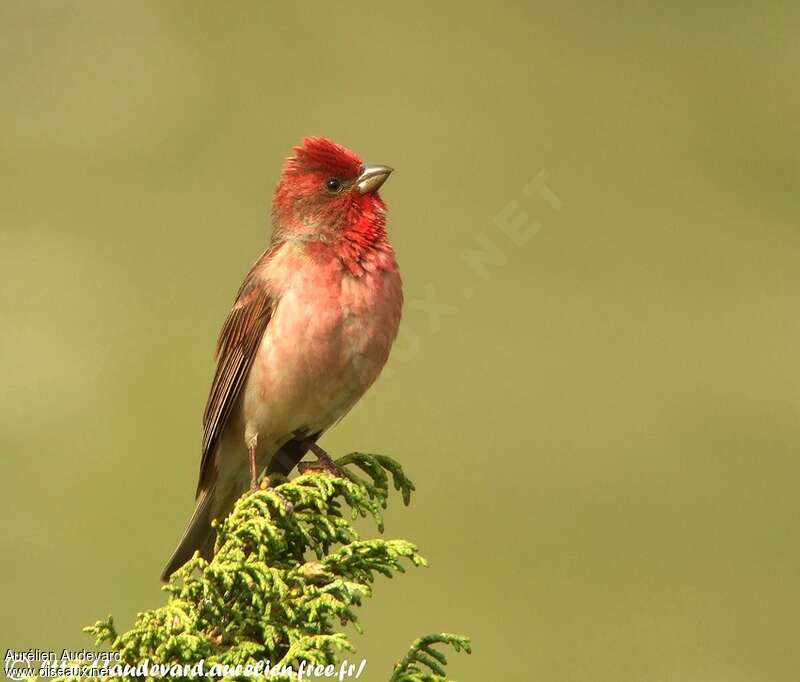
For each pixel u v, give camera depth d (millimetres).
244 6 18688
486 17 19188
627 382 14430
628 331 14938
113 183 16391
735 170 17297
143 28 18344
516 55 18469
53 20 18281
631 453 13711
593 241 16078
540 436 13516
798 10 19688
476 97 18016
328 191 8000
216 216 15867
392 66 17891
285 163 8242
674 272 15773
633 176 17031
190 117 16953
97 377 13953
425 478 12961
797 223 16344
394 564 6160
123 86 17875
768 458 14008
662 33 19234
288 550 6684
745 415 14273
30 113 16922
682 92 18578
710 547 13016
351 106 17500
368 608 11797
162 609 5566
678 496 13461
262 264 8078
